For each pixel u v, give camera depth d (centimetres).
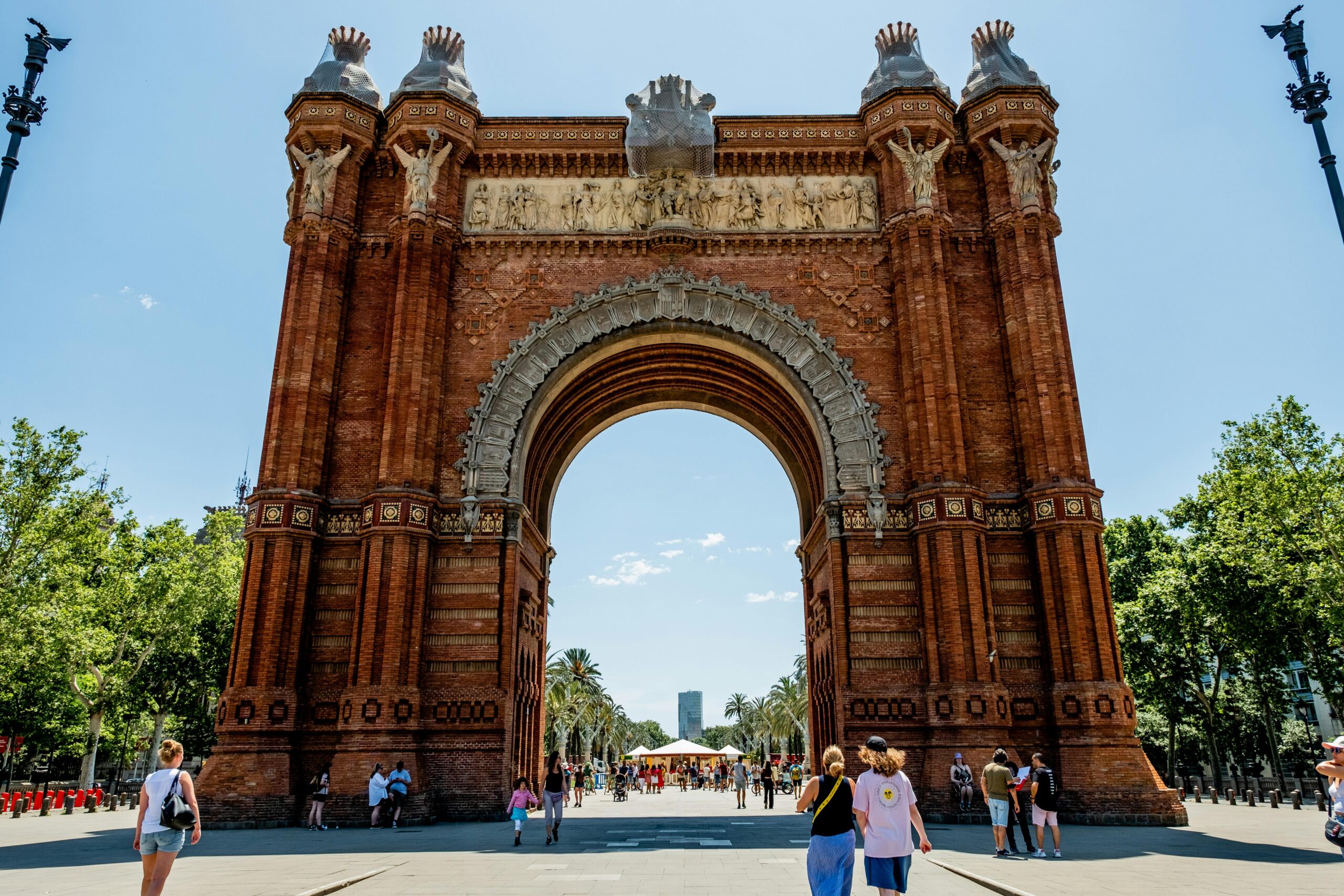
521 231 4069
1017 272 3834
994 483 3684
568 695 10850
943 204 3984
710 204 4131
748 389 4438
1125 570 7294
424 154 4000
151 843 1234
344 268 3919
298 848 2386
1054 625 3397
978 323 3903
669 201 4081
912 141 4044
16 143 2125
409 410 3666
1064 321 3800
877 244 4056
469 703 3428
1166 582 5991
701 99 4162
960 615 3369
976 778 3167
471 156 4153
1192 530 6334
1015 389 3747
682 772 9744
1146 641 6359
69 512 5178
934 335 3741
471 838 2672
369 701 3275
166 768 1293
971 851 2269
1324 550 4659
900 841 1132
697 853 2205
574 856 2166
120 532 6359
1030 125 3984
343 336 3875
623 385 4466
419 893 1558
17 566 4953
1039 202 3891
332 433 3753
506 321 3962
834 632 3550
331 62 4266
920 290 3812
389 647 3344
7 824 3800
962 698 3259
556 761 2578
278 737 3259
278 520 3481
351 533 3616
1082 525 3459
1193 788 5731
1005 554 3584
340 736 3322
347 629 3503
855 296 3988
